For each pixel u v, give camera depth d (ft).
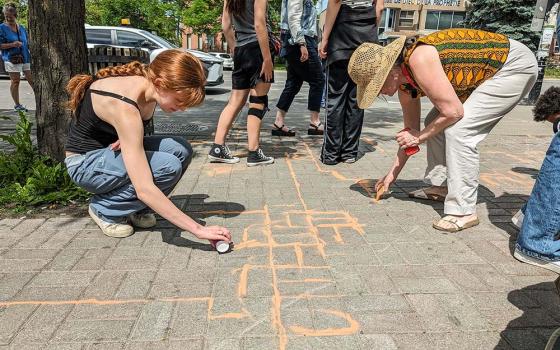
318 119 20.79
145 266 8.25
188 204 11.51
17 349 6.02
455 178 9.91
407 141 9.73
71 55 12.24
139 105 8.29
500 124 25.22
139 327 6.49
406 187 13.14
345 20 13.88
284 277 7.92
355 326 6.56
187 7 104.06
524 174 14.84
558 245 5.92
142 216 9.92
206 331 6.42
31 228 9.89
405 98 11.14
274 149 17.71
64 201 11.25
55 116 12.42
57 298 7.20
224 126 15.06
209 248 9.02
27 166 12.54
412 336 6.36
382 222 10.47
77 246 9.04
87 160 8.83
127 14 96.32
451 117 9.12
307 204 11.59
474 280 7.89
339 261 8.54
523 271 8.22
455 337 6.35
